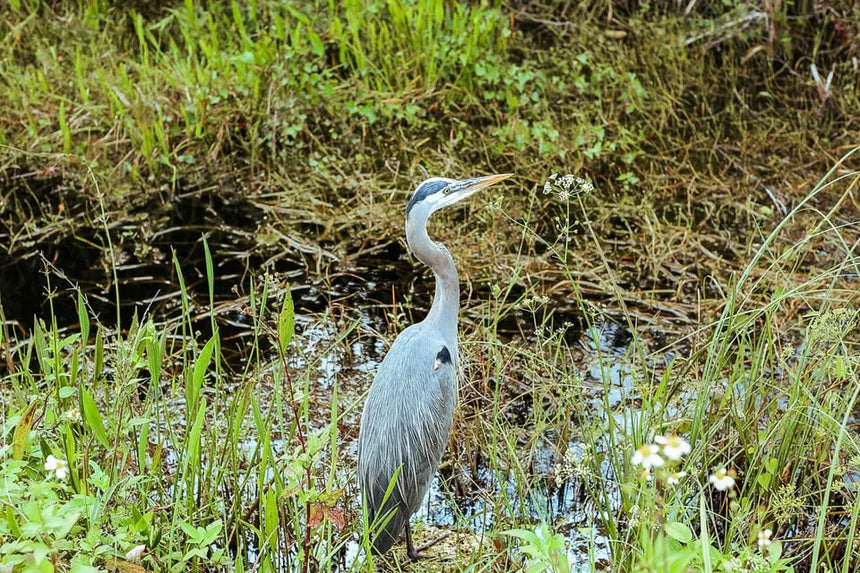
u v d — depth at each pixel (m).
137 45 17.00
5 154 15.01
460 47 15.75
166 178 14.77
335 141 15.30
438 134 15.27
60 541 6.45
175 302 12.30
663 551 5.01
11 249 13.35
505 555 8.23
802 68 16.38
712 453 8.95
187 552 7.32
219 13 16.86
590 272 12.66
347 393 10.59
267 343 11.56
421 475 8.40
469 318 11.83
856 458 7.47
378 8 16.23
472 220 13.87
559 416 9.84
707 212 13.87
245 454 9.55
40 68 16.31
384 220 13.89
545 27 16.86
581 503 9.27
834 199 14.02
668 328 11.66
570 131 15.05
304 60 15.65
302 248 13.41
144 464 7.91
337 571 8.41
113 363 10.57
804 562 8.40
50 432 8.49
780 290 9.70
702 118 15.52
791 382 9.45
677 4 16.86
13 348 11.24
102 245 13.49
